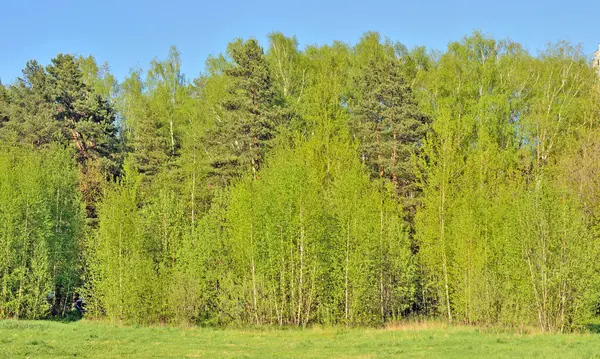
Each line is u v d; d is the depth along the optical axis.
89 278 39.31
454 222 34.06
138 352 21.83
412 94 47.38
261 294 33.34
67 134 51.50
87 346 22.86
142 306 34.12
